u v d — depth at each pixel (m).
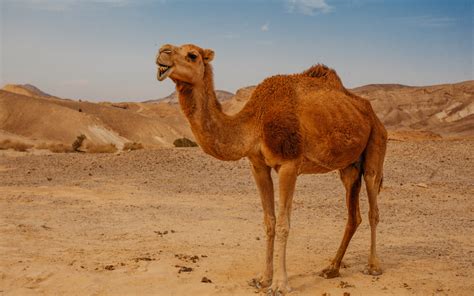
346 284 7.43
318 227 12.06
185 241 10.20
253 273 7.98
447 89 163.25
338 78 8.29
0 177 19.83
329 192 17.39
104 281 7.32
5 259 8.25
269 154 7.07
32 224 11.34
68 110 109.12
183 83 6.71
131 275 7.64
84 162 23.42
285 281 6.96
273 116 7.00
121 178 19.67
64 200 14.98
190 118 6.77
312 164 7.46
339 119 7.48
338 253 7.94
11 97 110.19
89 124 106.56
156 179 19.50
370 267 8.11
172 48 6.52
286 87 7.29
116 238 10.37
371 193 8.26
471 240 10.76
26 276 7.42
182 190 17.52
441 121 152.25
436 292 7.18
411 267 8.48
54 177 19.88
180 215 13.17
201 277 7.65
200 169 21.34
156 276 7.57
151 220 12.41
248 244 10.06
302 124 7.15
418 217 13.39
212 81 6.91
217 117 6.88
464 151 23.84
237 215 13.41
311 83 7.67
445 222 12.75
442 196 16.52
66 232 10.80
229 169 21.36
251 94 7.42
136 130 118.31
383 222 12.74
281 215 7.00
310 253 9.40
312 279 7.73
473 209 14.52
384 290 7.24
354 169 8.27
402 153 23.83
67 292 6.91
